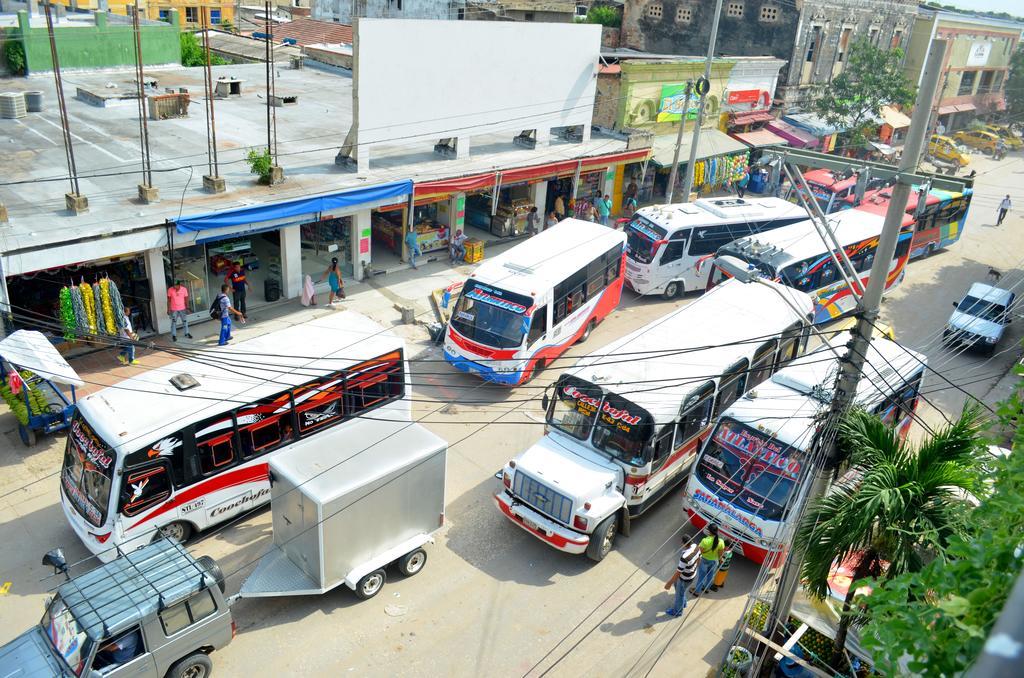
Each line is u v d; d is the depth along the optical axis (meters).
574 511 13.05
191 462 12.68
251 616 11.97
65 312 16.80
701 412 15.45
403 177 22.80
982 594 4.14
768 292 19.38
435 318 21.73
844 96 40.09
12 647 9.81
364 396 15.18
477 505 14.95
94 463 12.19
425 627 11.95
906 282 28.64
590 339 21.94
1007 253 33.03
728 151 35.53
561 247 20.75
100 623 9.48
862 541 9.08
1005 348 23.64
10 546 12.90
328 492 11.28
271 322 20.67
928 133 48.12
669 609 12.56
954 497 8.94
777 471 13.41
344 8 45.22
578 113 28.44
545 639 11.86
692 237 24.62
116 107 27.33
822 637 11.19
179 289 18.84
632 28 44.34
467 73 24.00
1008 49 56.56
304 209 19.94
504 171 24.67
